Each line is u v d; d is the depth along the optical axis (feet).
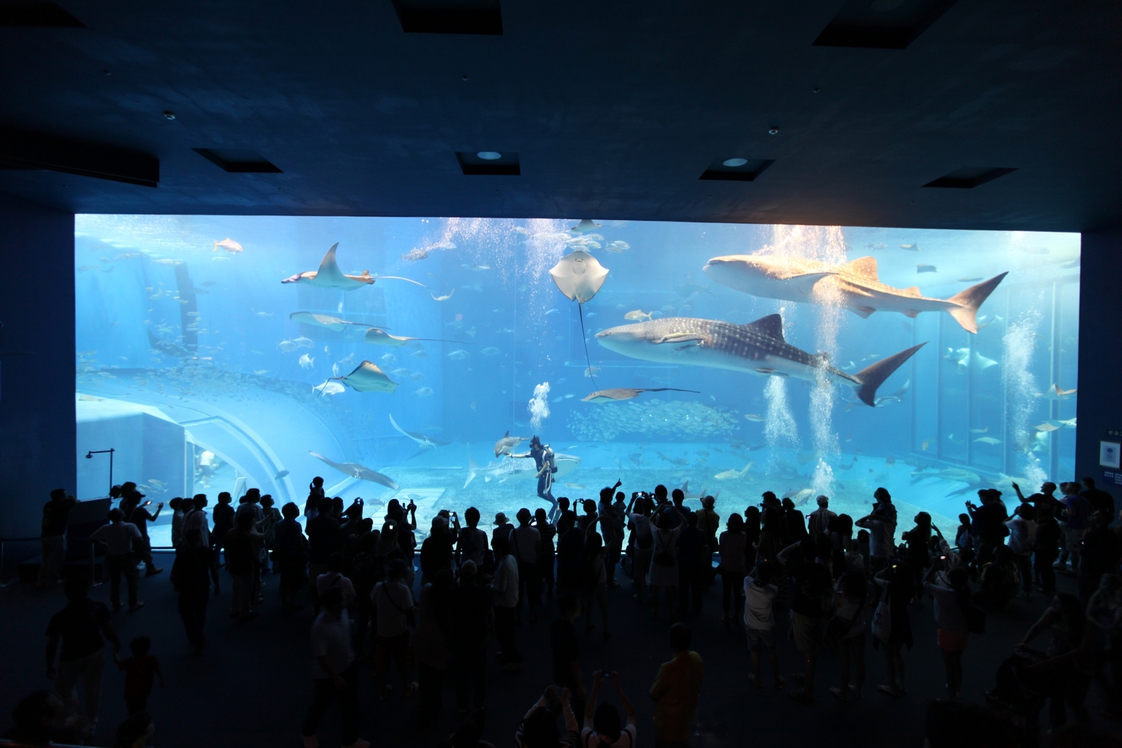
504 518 21.30
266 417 72.02
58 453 27.89
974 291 33.32
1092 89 14.98
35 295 26.94
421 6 12.46
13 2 11.94
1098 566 19.47
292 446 71.05
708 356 46.11
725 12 11.86
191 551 18.08
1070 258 65.82
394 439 92.68
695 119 17.31
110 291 99.60
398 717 14.70
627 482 69.26
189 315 111.24
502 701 15.42
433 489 65.00
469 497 60.90
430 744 13.50
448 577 14.55
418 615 15.85
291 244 107.45
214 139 19.13
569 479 70.18
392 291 106.93
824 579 15.51
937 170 21.63
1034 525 23.70
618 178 23.00
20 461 26.32
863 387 41.86
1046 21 11.93
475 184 24.00
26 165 19.07
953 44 12.91
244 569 20.51
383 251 122.21
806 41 12.94
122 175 20.35
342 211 28.58
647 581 21.94
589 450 97.66
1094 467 30.42
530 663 17.60
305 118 17.38
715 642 19.12
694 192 24.84
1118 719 14.01
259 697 15.64
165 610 21.63
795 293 40.86
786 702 15.44
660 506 23.84
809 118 17.12
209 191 25.11
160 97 15.98
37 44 13.21
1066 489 27.78
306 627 20.21
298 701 15.46
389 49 13.39
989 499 23.99
